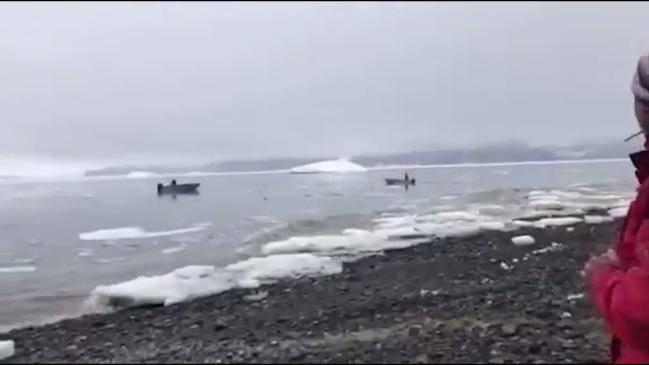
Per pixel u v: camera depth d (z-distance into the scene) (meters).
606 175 58.53
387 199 36.09
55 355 5.73
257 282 10.44
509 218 20.69
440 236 16.42
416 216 23.11
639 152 4.32
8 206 28.94
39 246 17.97
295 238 16.64
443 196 36.81
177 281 10.32
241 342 5.90
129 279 12.39
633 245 4.32
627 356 4.09
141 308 8.83
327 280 10.54
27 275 13.04
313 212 27.62
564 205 24.73
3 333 7.23
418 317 6.91
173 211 30.48
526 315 6.65
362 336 5.88
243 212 29.00
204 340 6.16
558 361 4.68
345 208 29.34
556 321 6.22
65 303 9.99
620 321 4.16
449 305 7.64
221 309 8.30
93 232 21.20
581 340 5.32
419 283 9.79
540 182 48.94
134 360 5.20
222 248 16.70
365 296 8.75
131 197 42.59
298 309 7.95
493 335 5.60
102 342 6.40
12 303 10.02
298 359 4.95
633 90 4.34
